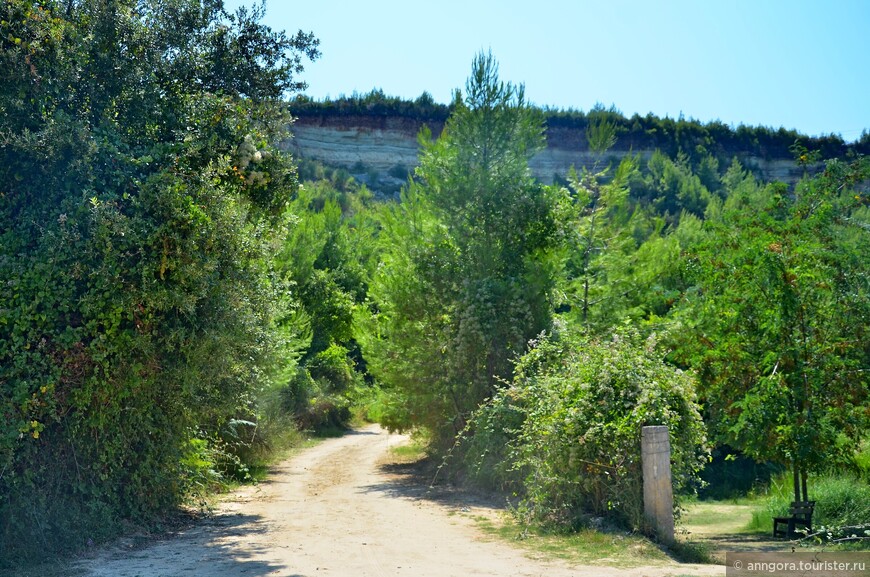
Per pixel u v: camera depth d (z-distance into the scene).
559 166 93.12
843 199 13.51
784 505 12.86
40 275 8.84
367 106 107.44
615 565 7.95
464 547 9.20
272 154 12.66
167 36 11.68
